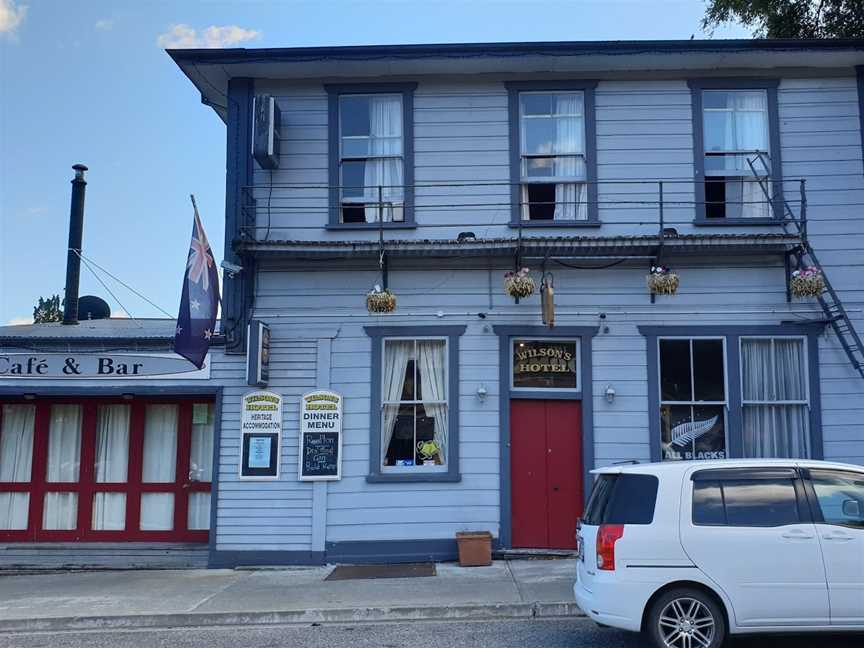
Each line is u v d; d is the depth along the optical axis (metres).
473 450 11.79
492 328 12.00
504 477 11.71
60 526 12.71
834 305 11.84
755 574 6.80
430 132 12.46
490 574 10.52
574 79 12.44
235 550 11.66
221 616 8.71
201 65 12.22
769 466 7.18
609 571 6.91
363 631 8.23
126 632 8.43
